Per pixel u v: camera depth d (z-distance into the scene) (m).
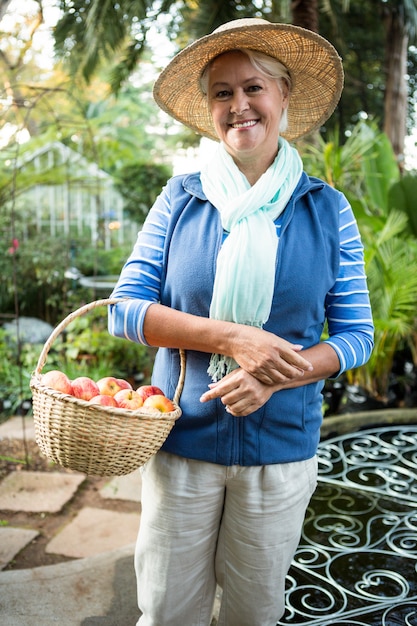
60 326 1.34
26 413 4.21
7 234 6.23
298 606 2.03
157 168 9.67
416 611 1.99
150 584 1.44
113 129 10.45
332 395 4.30
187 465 1.38
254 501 1.36
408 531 2.54
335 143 4.36
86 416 1.17
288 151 1.39
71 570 2.21
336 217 1.38
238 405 1.23
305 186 1.38
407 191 4.72
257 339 1.21
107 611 2.00
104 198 9.32
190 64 1.43
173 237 1.39
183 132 10.27
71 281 6.37
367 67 10.59
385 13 7.91
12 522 2.72
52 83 9.05
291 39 1.32
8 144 4.29
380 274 4.02
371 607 2.00
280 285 1.30
